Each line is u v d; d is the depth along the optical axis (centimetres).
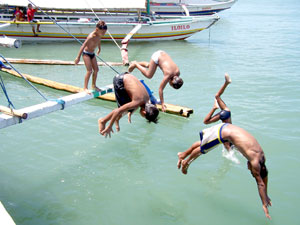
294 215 570
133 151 783
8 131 870
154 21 2036
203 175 687
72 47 1948
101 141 827
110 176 683
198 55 1797
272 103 1064
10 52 1798
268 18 3778
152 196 620
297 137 832
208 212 578
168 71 784
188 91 1187
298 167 706
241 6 5719
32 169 701
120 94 597
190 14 3272
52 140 827
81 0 1845
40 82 1233
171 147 802
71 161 736
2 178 665
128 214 571
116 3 1847
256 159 540
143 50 1897
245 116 957
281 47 2047
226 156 760
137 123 931
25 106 1036
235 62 1642
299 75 1395
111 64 1563
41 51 1834
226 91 1186
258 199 614
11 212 567
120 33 2038
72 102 812
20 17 1942
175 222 552
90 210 580
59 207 586
